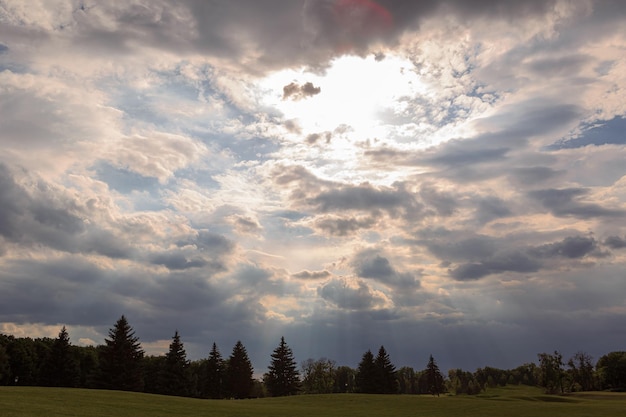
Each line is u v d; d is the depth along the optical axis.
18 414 38.62
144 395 67.69
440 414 60.56
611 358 163.00
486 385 189.62
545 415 58.53
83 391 64.25
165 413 48.56
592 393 120.56
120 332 110.44
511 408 67.88
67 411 42.69
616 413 59.72
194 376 131.50
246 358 131.75
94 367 123.75
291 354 136.88
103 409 47.03
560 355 155.00
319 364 164.12
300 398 85.94
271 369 135.50
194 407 57.25
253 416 50.97
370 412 61.94
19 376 112.19
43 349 121.62
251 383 131.38
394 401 79.62
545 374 155.12
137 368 110.56
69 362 112.94
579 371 163.50
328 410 63.75
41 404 46.16
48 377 111.31
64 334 114.12
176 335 120.19
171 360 118.00
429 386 155.75
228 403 69.56
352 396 87.31
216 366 131.50
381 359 139.62
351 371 180.62
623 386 158.00
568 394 115.56
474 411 64.31
